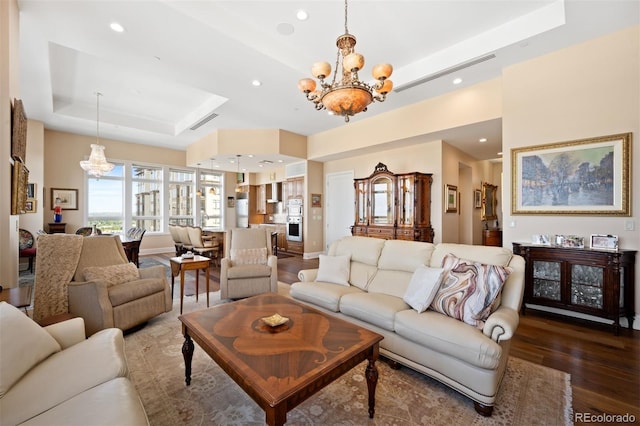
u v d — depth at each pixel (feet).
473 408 5.80
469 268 7.20
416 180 17.31
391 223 18.56
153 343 8.52
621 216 9.86
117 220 25.08
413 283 7.90
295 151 22.82
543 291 10.80
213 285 15.29
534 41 10.28
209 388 6.41
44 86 14.15
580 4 8.52
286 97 15.65
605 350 8.18
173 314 10.94
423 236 17.43
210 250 20.51
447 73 12.59
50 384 4.11
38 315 8.40
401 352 7.06
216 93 15.12
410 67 13.34
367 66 13.38
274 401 3.93
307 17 10.11
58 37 10.11
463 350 5.80
